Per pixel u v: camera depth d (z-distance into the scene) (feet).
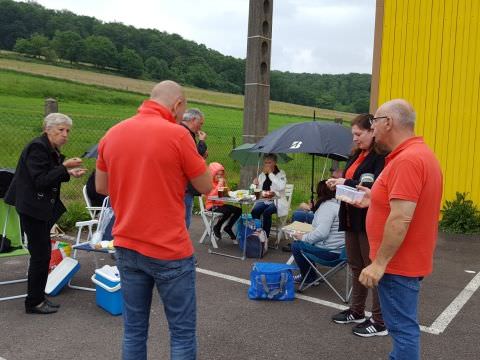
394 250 8.25
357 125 12.29
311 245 15.43
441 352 12.02
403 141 8.68
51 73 151.23
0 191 15.21
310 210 21.20
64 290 15.69
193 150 8.48
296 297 15.53
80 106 112.37
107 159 8.61
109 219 16.33
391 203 8.29
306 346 12.15
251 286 15.39
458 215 25.03
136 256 8.43
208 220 22.72
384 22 27.45
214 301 15.07
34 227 13.25
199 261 19.36
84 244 15.16
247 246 20.08
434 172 8.48
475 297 15.98
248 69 28.60
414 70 26.89
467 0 25.22
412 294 8.63
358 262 13.02
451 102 26.09
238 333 12.83
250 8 28.22
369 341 12.45
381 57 27.68
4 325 13.01
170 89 8.79
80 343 12.08
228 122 81.82
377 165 12.00
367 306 15.02
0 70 143.43
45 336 12.42
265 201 21.84
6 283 16.16
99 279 14.29
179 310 8.65
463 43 25.54
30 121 49.39
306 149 18.04
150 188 8.23
